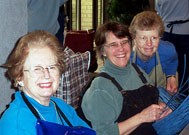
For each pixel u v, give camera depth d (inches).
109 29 75.7
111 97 72.8
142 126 76.0
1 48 79.2
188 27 136.0
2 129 52.6
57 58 56.7
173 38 138.3
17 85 58.0
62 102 63.7
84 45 193.5
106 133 71.8
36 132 52.1
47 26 96.7
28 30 93.0
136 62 93.4
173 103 79.8
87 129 53.9
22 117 53.0
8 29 80.6
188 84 90.0
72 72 96.5
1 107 81.0
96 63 192.4
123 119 74.2
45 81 55.2
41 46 55.7
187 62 134.3
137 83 77.6
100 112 72.0
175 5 135.1
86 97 73.8
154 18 87.9
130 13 252.8
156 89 80.2
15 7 82.1
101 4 310.8
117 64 75.2
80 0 295.0
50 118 57.2
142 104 75.9
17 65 55.5
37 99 56.3
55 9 98.9
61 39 118.0
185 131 73.2
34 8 92.6
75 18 292.4
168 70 102.7
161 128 77.7
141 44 89.1
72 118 63.9
